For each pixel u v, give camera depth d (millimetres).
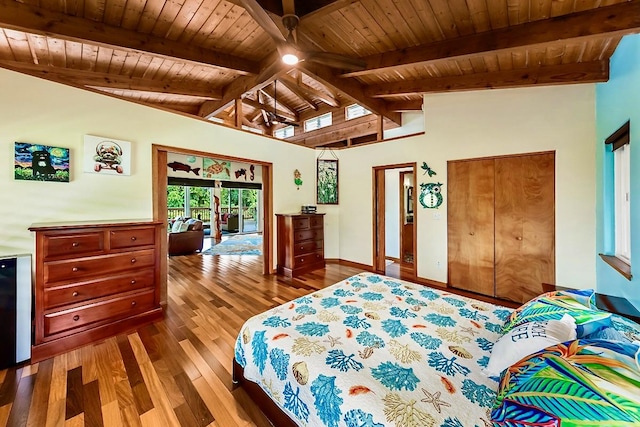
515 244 3502
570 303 1270
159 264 2861
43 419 1516
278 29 1888
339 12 2354
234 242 8312
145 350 2256
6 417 1524
